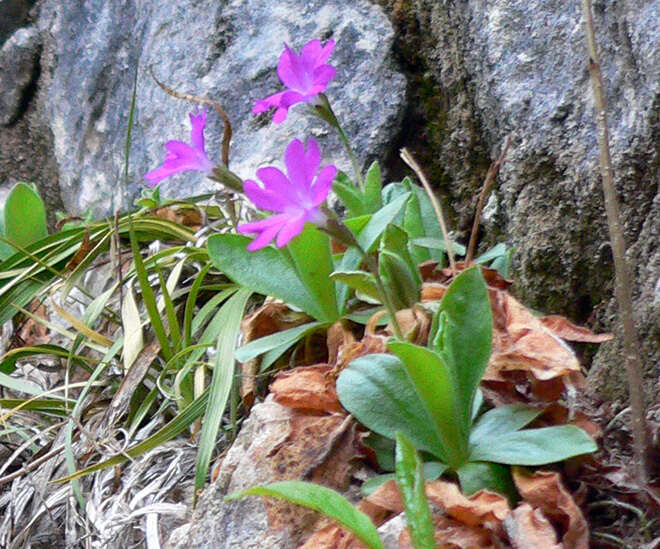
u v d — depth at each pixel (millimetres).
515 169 376
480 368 259
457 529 245
